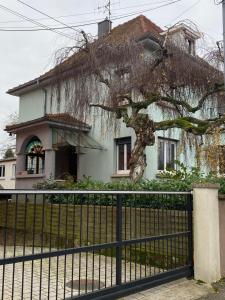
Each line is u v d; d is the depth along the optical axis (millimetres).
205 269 6391
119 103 11062
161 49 10914
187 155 12086
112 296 5266
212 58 11281
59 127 15117
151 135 10945
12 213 5375
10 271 6973
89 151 16422
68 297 5027
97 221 6891
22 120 20688
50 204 5559
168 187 8047
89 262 7355
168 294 5676
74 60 11680
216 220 6625
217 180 8047
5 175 31516
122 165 15336
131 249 6305
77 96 11750
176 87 11141
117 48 10906
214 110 12016
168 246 6551
